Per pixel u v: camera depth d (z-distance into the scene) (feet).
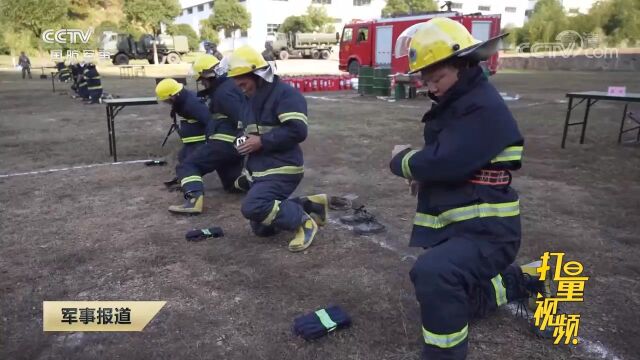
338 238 13.83
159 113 42.37
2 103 50.39
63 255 12.93
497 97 7.21
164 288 11.14
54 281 11.54
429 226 7.93
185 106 16.96
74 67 56.90
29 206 17.06
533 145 27.07
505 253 7.61
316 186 19.34
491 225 7.42
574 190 18.58
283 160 12.53
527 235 14.05
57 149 27.14
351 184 19.54
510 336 9.16
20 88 67.97
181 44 132.57
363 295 10.69
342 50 78.74
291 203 12.83
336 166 22.68
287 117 11.97
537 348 8.80
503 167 7.36
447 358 7.32
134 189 18.99
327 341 9.09
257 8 187.32
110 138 25.17
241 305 10.40
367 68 56.90
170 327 9.66
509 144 7.09
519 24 236.02
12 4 151.23
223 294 10.85
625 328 9.41
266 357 8.68
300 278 11.50
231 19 181.68
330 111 42.80
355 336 9.22
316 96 57.31
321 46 150.30
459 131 7.12
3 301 10.67
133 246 13.47
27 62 87.92
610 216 15.66
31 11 151.64
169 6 147.02
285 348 8.91
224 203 17.15
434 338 7.34
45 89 66.49
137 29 147.64
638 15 153.48
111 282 11.46
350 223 14.88
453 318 7.26
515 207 7.67
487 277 7.64
